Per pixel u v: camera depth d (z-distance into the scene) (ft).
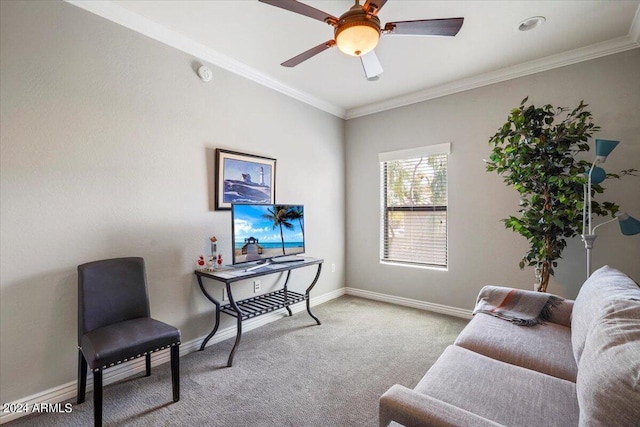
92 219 6.79
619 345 3.12
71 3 6.46
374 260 13.55
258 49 8.82
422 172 12.32
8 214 5.75
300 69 10.03
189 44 8.38
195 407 6.14
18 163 5.84
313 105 12.66
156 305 7.90
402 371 7.47
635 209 8.27
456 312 11.32
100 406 5.26
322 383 6.97
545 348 5.39
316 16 5.52
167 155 8.11
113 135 7.10
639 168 8.21
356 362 7.91
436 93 11.54
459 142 11.16
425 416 3.14
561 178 7.58
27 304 5.97
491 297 7.39
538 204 8.29
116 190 7.16
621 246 8.46
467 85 10.83
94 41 6.79
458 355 5.17
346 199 14.42
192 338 8.66
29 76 5.95
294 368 7.63
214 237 8.89
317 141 12.90
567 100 9.18
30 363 6.01
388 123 13.00
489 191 10.59
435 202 12.00
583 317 4.87
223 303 9.45
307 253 12.46
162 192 8.00
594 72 8.78
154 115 7.83
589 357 3.32
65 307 6.42
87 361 5.66
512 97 10.08
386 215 13.42
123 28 7.24
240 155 9.75
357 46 5.77
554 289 9.36
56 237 6.30
